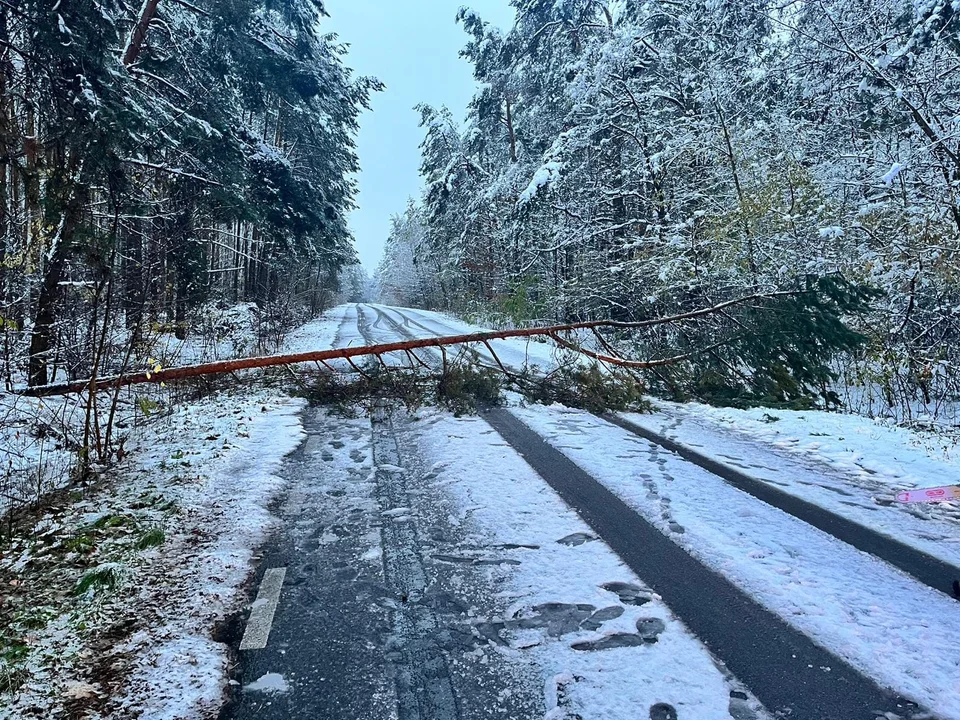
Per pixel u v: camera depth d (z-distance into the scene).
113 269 8.16
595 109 15.51
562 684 2.46
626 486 4.94
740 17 13.41
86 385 7.30
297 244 18.34
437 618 2.98
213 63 13.79
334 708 2.33
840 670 2.55
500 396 8.98
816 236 10.28
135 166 9.89
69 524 4.09
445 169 26.78
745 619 2.96
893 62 9.90
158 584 3.29
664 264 11.56
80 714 2.26
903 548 3.83
